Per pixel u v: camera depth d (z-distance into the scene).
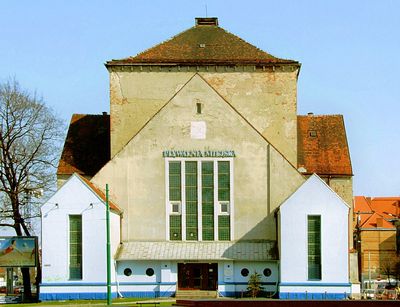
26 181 72.38
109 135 75.12
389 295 71.19
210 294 64.56
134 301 60.56
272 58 72.50
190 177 67.56
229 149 67.56
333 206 63.16
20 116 72.06
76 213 63.53
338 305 51.12
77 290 62.94
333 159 73.06
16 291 91.12
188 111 67.94
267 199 67.19
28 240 64.88
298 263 62.81
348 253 62.78
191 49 73.56
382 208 171.62
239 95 71.88
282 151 71.38
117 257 65.06
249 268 65.06
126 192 67.62
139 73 72.06
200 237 67.00
